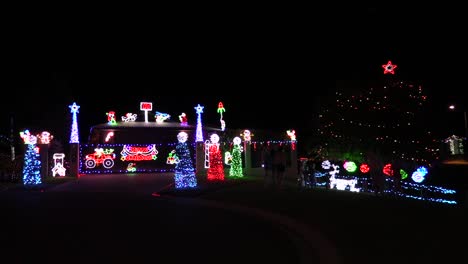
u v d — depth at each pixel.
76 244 9.27
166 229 10.88
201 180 22.34
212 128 34.97
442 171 23.67
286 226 11.00
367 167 19.50
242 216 12.76
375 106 22.86
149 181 23.53
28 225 11.54
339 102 24.28
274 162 19.19
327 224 10.66
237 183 20.64
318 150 26.17
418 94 23.19
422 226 9.66
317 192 16.95
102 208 14.65
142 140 33.12
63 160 29.03
